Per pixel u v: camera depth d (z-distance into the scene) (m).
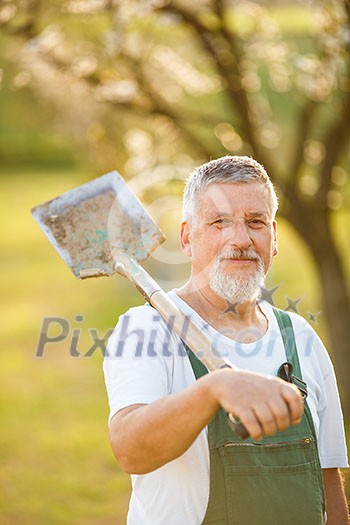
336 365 13.83
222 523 4.15
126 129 13.38
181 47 13.24
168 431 3.53
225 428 4.21
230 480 4.16
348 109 11.92
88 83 12.32
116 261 4.66
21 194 52.16
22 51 11.53
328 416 4.81
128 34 11.99
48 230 4.82
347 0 9.76
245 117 12.16
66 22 11.65
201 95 13.38
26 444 15.20
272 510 4.18
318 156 13.62
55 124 13.64
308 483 4.32
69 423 16.39
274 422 3.13
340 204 13.42
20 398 18.06
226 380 3.29
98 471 13.86
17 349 22.30
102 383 19.14
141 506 4.32
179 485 4.17
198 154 12.66
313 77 12.11
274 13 12.79
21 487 13.22
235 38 12.15
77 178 54.53
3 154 61.91
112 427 3.93
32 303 27.88
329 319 13.85
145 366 4.14
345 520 4.80
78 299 27.83
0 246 38.72
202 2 11.46
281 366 4.50
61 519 11.99
